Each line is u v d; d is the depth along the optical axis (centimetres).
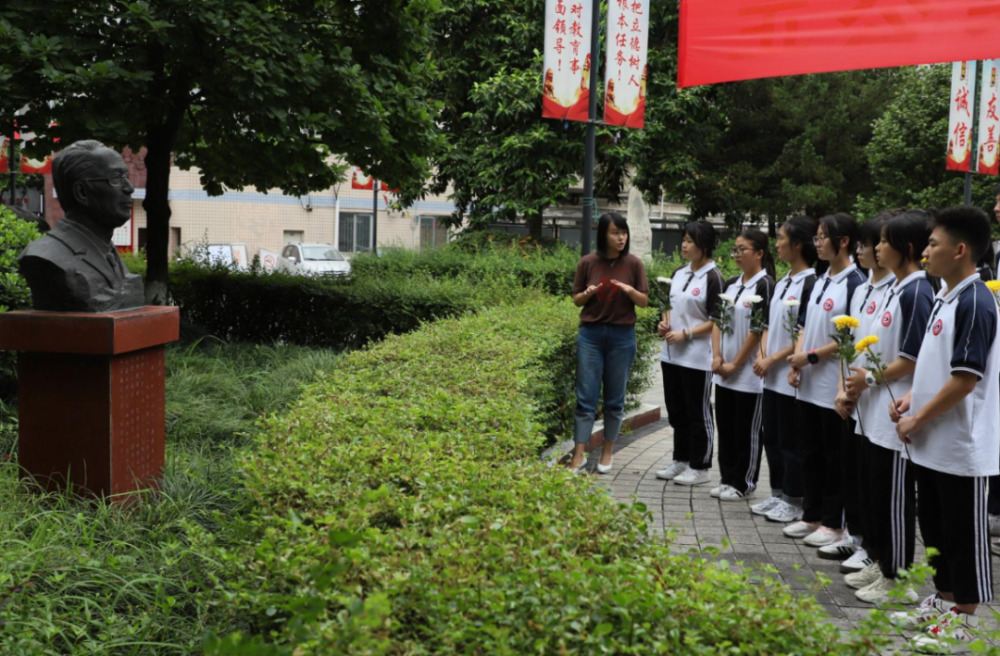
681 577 202
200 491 398
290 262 2197
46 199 2666
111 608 278
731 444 553
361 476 275
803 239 504
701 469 587
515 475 279
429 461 286
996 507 485
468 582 188
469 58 1552
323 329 934
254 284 962
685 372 581
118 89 661
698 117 1589
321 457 291
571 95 717
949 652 204
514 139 1421
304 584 200
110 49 687
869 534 404
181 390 582
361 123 759
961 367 327
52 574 289
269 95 703
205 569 305
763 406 527
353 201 3077
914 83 1983
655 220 3108
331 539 182
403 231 3150
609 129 1451
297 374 679
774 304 512
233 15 698
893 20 606
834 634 183
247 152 888
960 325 334
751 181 2419
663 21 1579
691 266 594
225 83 722
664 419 822
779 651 176
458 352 512
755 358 534
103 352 366
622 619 175
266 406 589
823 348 457
